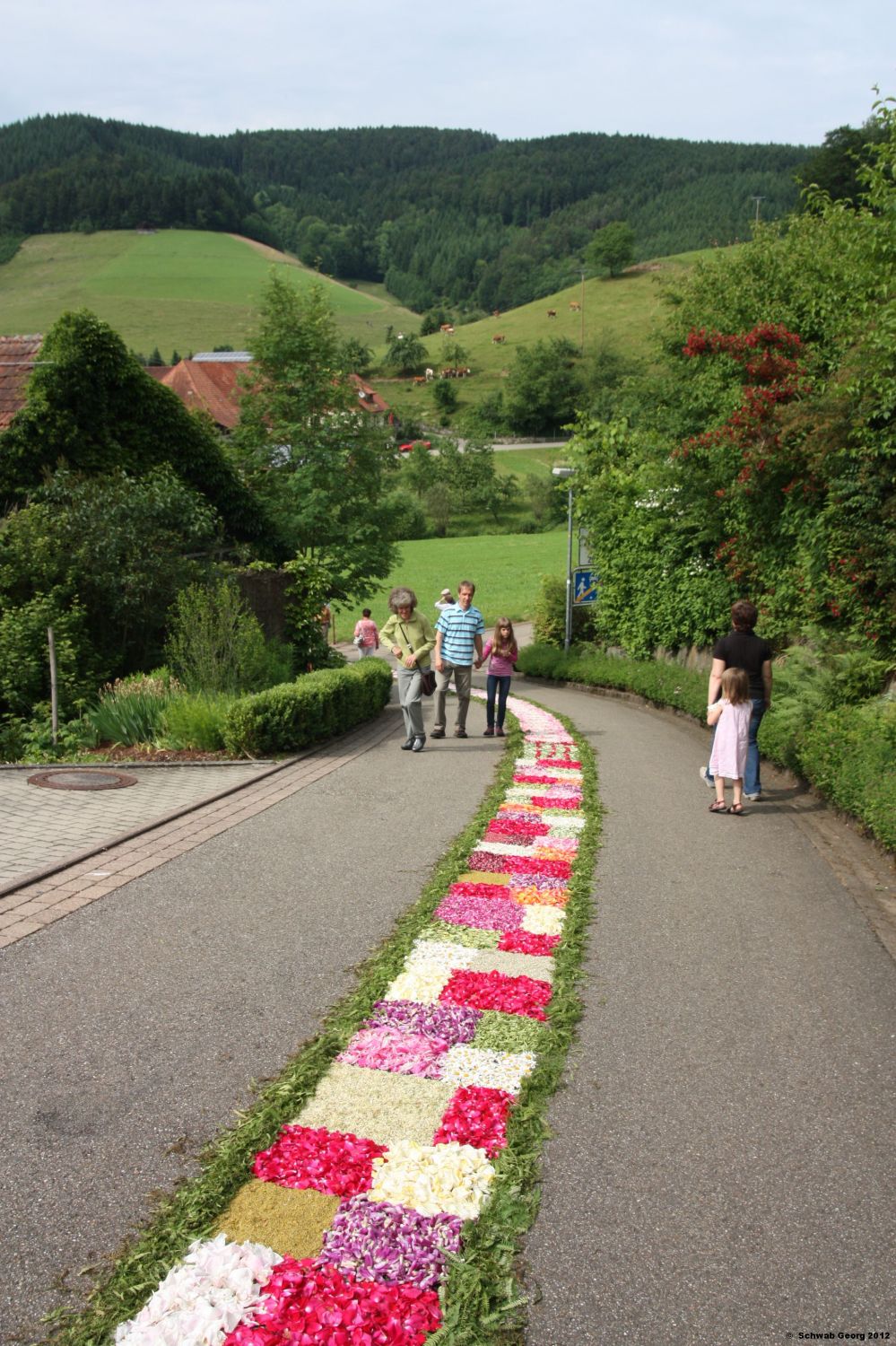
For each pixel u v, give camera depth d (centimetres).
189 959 523
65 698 1241
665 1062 428
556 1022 456
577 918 592
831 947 562
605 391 9900
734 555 1541
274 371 2772
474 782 984
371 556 2669
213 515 1722
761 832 813
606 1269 304
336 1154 351
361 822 813
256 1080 402
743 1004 486
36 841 727
